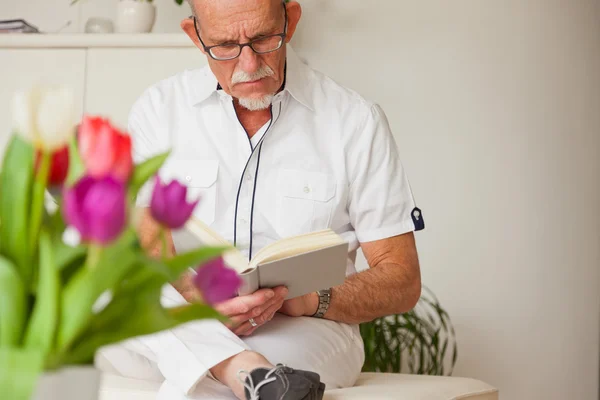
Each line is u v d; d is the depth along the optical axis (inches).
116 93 116.3
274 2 68.2
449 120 125.0
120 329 25.6
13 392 22.5
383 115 77.6
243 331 59.7
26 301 24.4
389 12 126.6
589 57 123.8
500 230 123.5
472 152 124.3
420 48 125.9
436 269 124.3
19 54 118.7
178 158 74.2
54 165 24.9
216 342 54.4
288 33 73.6
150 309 25.9
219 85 74.7
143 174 26.0
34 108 22.9
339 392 57.9
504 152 124.0
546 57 124.4
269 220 73.0
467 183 124.1
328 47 127.1
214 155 74.0
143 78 115.8
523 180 123.6
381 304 69.6
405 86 125.8
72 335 23.7
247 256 72.0
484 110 124.5
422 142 125.2
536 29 124.8
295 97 74.5
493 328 123.0
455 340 122.9
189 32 74.9
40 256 24.2
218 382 56.0
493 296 123.1
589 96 123.5
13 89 118.4
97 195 21.5
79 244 24.8
